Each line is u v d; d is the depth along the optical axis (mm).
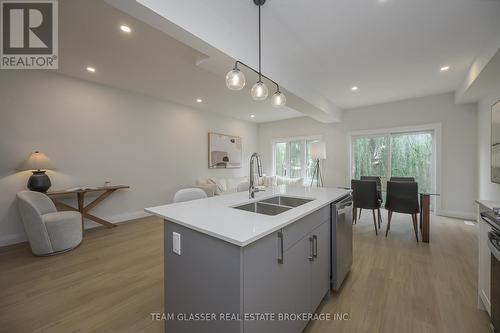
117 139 3971
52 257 2570
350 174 5422
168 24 1545
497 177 2859
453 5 1874
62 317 1588
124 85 3799
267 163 7211
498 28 2186
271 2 1823
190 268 1188
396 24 2135
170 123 4828
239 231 1019
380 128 4938
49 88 3223
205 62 2193
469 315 1581
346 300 1783
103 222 3625
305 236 1455
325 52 2654
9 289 1933
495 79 2881
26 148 3049
